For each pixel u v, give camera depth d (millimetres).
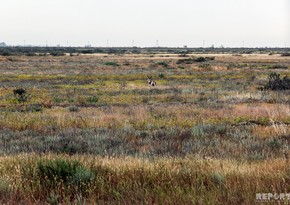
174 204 7793
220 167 11086
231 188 8602
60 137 21719
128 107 37094
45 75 92562
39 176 9773
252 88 57812
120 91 56281
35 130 25203
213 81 74375
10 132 24234
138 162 11641
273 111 30281
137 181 9406
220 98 44688
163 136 21984
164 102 42969
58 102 44219
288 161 11531
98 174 9742
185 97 46469
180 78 83438
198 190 8492
